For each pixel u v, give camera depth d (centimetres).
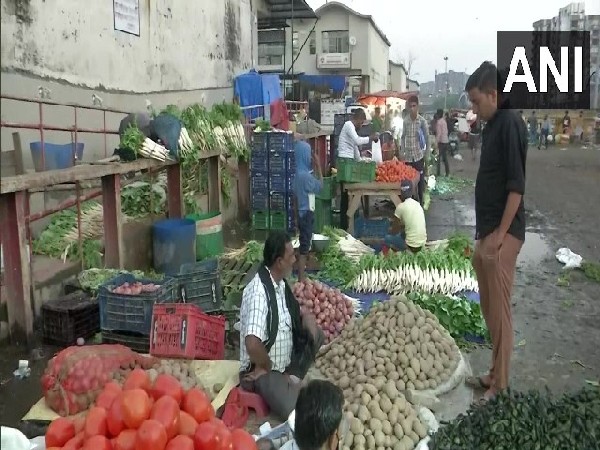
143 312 547
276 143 1030
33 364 539
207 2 1566
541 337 615
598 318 671
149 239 798
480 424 366
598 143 3822
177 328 505
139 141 786
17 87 835
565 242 1063
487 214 444
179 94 1406
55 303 588
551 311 693
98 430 278
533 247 1023
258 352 423
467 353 566
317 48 4325
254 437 357
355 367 458
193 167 1032
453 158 2764
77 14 978
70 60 962
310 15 2430
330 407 273
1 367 530
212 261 619
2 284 583
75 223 792
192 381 444
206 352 518
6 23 809
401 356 463
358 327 504
